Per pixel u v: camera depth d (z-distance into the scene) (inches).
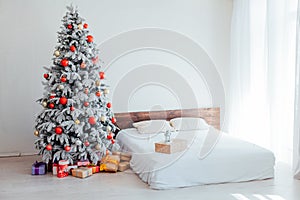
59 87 148.2
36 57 187.5
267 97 178.4
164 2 206.7
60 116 147.2
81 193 128.3
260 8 189.0
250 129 196.5
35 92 188.9
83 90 152.2
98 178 146.4
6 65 183.2
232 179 140.9
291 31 163.3
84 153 152.3
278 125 171.2
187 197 124.3
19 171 157.2
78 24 156.1
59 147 151.4
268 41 174.4
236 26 208.7
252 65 194.5
